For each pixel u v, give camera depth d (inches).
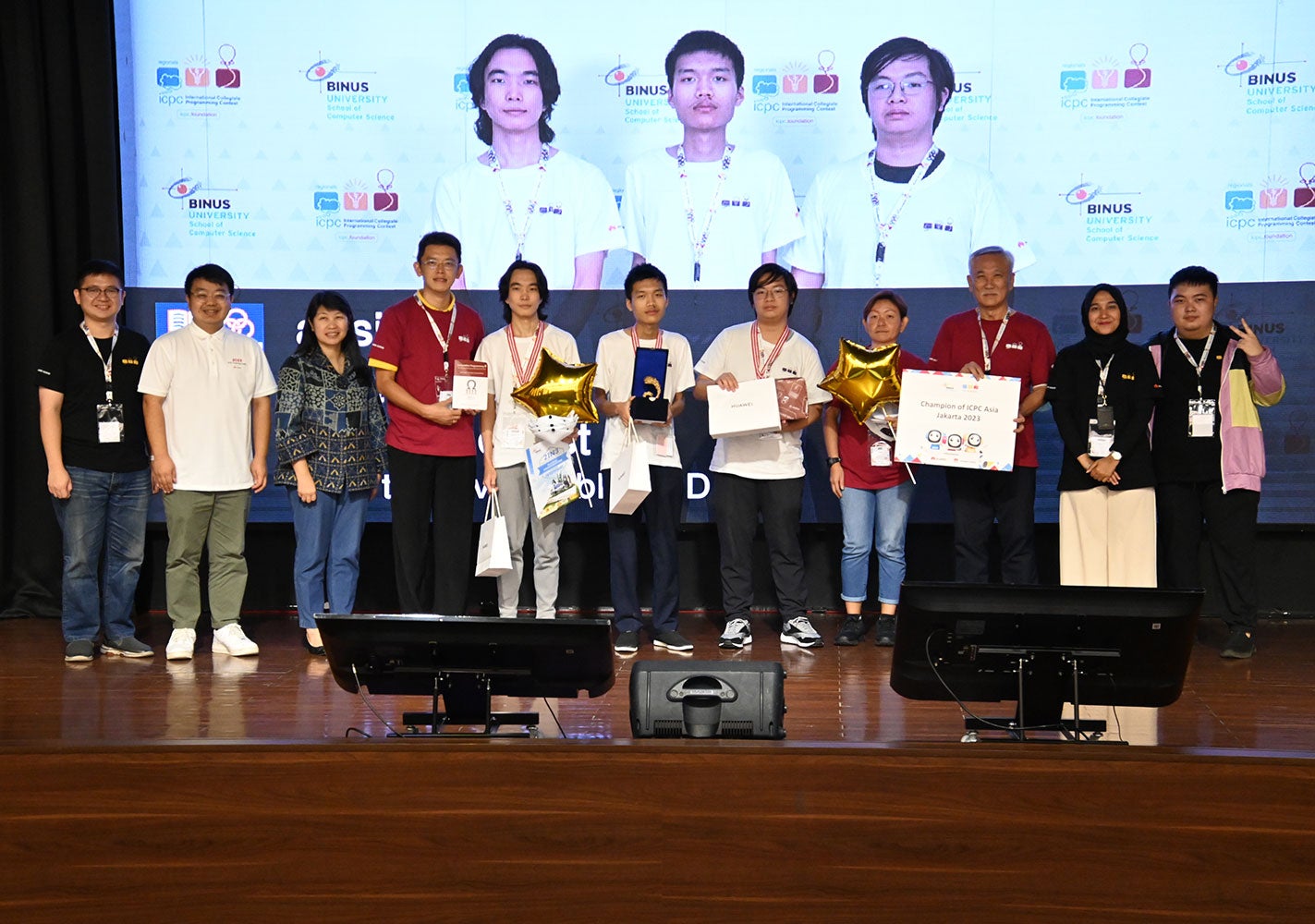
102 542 205.9
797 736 153.0
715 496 217.3
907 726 158.7
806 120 235.1
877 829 115.5
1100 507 206.8
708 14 234.2
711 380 217.6
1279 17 227.6
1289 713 167.9
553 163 236.5
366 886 116.6
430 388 205.3
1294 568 236.4
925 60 232.5
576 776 116.3
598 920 116.6
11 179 233.1
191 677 188.5
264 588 244.4
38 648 211.8
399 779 116.5
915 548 240.8
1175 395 211.9
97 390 203.3
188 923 116.6
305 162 236.1
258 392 213.2
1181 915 113.8
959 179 233.8
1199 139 230.5
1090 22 230.5
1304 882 112.4
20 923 115.7
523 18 234.4
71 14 233.0
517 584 210.8
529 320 209.2
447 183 236.4
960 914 115.5
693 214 236.5
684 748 116.3
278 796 116.5
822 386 210.8
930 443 195.0
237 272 237.0
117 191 234.4
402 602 207.2
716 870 116.3
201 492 205.8
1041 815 114.7
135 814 116.4
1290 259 230.2
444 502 205.9
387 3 234.2
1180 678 124.7
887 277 236.1
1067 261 233.9
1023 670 126.8
